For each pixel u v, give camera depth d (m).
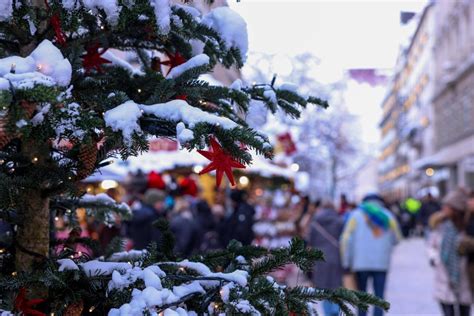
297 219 11.36
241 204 8.82
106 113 1.69
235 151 1.70
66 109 1.56
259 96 2.18
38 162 1.97
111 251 2.42
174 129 1.76
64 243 2.37
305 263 1.94
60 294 1.92
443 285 6.21
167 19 1.86
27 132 1.50
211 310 1.87
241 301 1.77
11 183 1.79
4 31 1.98
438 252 6.27
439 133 44.69
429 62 49.69
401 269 14.18
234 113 2.20
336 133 23.66
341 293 1.99
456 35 38.88
